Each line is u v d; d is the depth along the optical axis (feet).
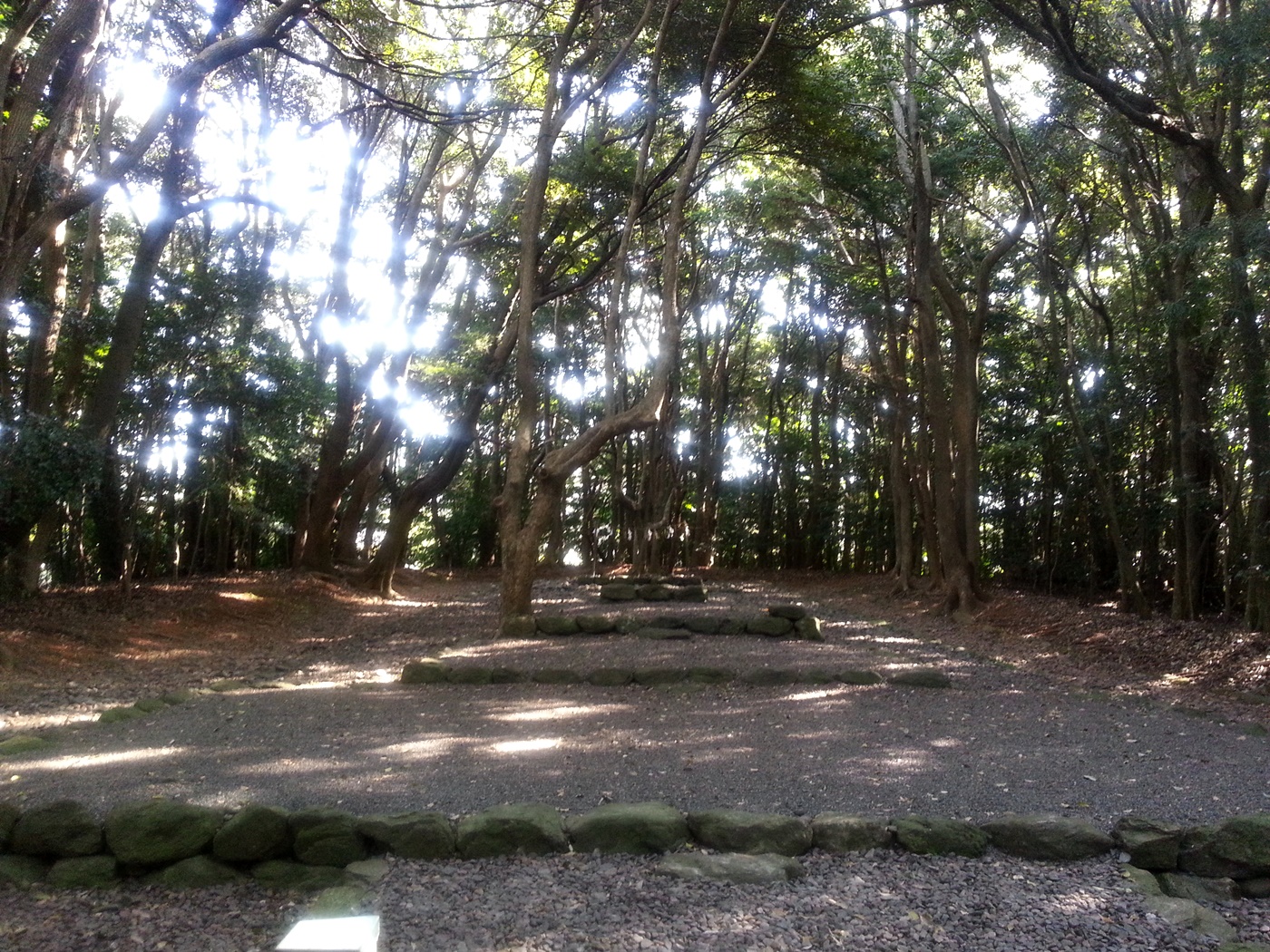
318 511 73.87
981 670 37.55
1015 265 78.38
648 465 98.94
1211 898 17.11
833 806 19.77
